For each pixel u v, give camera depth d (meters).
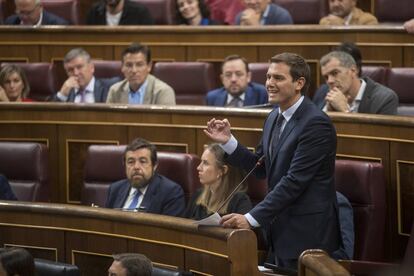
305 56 10.20
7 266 5.75
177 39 10.77
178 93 10.22
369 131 7.53
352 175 7.26
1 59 11.34
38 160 8.66
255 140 8.09
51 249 7.44
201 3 11.52
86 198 8.51
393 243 7.48
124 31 10.94
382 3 11.04
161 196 7.78
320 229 5.94
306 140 5.88
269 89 5.99
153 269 6.29
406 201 7.39
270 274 5.84
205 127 8.46
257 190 7.59
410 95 9.02
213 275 6.15
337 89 8.20
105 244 7.16
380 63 9.84
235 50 10.54
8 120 9.29
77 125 9.09
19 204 7.52
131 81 9.62
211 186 7.26
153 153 7.87
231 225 5.92
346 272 4.70
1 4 12.84
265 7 11.01
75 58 10.01
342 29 9.98
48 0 12.25
